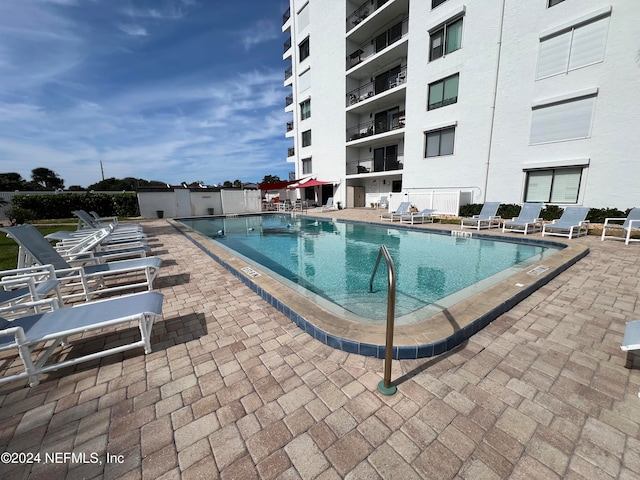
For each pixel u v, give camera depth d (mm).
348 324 2785
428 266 6371
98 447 1621
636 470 1429
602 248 6449
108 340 2811
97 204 18984
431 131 13961
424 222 12211
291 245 9289
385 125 18391
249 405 1911
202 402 1951
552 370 2219
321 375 2207
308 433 1678
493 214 10203
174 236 9812
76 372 2297
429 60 13656
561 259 5113
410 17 14242
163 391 2068
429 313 3211
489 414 1792
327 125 21281
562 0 9383
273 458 1531
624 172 8609
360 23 16938
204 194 20016
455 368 2258
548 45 9812
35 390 2094
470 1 11703
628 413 1783
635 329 2176
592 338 2680
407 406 1871
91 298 4055
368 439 1630
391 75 17297
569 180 9820
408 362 2354
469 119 12328
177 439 1662
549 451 1538
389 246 8602
